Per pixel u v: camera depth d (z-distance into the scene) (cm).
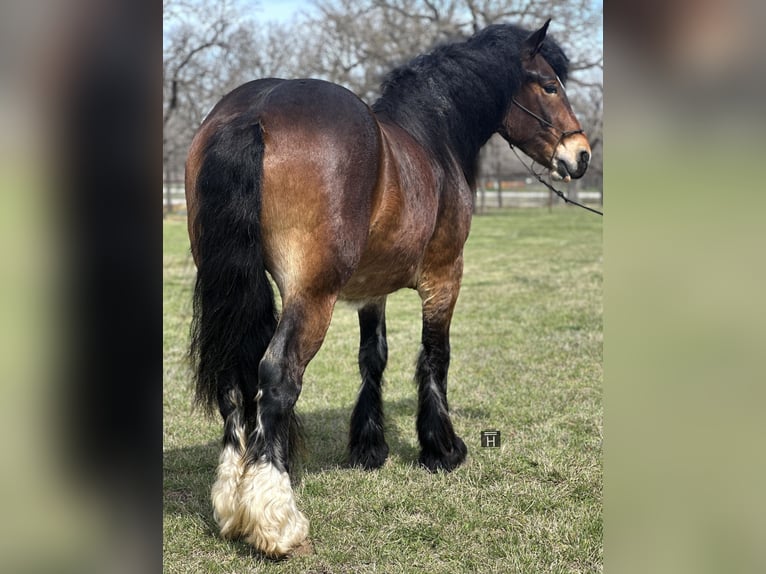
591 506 340
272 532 273
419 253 334
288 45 2847
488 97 402
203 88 2564
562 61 436
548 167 439
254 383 281
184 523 315
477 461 400
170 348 666
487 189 3897
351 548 299
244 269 263
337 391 537
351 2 2727
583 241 1728
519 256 1438
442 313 380
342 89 295
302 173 268
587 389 539
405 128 364
